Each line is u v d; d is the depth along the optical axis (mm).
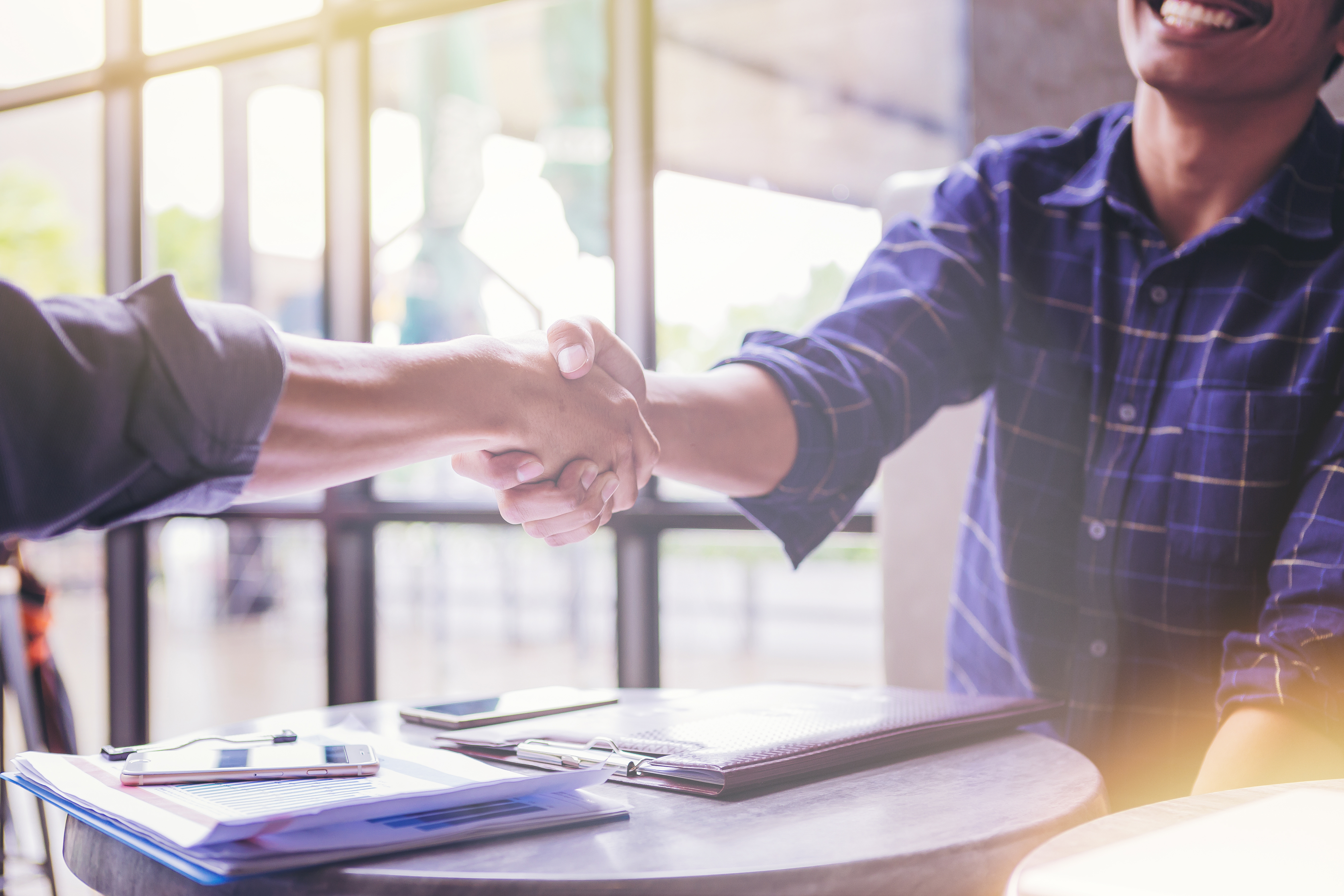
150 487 445
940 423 1457
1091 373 962
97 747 3467
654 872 417
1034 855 414
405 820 466
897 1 4434
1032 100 1563
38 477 405
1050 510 980
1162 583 902
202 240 5520
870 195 5516
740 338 962
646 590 2166
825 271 3037
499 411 622
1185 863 399
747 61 4859
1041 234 999
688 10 4406
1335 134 905
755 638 6723
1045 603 981
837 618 7223
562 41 4887
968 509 1107
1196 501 883
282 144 3926
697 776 548
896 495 1488
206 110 3020
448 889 409
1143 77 865
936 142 5102
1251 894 362
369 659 2570
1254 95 834
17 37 3014
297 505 2590
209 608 7262
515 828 469
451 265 4812
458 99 4855
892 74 4824
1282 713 654
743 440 806
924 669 1473
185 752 581
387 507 2467
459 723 724
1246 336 877
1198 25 821
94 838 504
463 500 2416
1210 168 893
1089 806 538
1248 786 626
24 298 401
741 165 5352
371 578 2568
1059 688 979
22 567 2016
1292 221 862
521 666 5945
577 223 4816
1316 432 848
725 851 448
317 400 512
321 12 2557
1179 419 898
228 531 7246
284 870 420
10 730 2893
